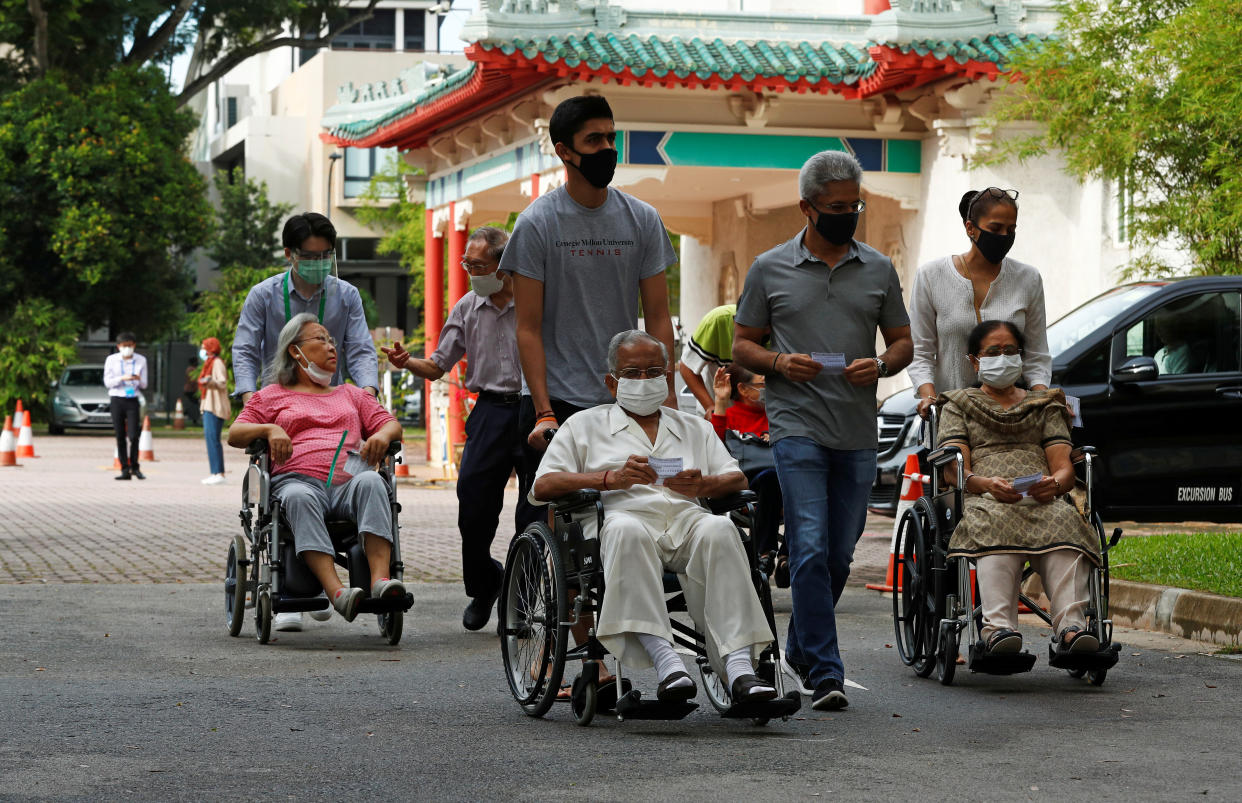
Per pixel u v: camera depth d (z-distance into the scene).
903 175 25.80
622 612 7.43
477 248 10.66
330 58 72.06
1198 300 15.73
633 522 7.53
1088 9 18.52
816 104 25.61
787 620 11.77
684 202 32.50
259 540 10.38
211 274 74.44
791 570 8.34
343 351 11.15
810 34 25.55
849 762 6.95
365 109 34.88
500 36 23.77
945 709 8.28
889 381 26.55
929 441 9.39
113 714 7.94
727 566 7.56
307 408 10.56
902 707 8.34
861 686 9.01
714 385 12.24
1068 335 15.75
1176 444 15.41
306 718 7.92
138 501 23.00
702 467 8.07
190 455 37.16
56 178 49.28
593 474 7.73
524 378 8.55
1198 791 6.40
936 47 22.97
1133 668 9.65
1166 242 21.25
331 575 10.03
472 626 11.13
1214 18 16.03
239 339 10.90
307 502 10.05
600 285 8.55
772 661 7.81
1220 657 10.08
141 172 51.00
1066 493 8.97
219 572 14.48
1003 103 22.94
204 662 9.66
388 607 9.85
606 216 8.57
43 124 49.62
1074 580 8.75
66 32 50.91
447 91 27.23
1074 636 8.55
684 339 31.94
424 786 6.46
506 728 7.70
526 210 8.58
